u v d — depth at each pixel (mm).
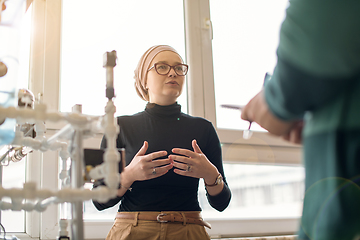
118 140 1349
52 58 1703
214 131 1447
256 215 2084
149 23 2008
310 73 565
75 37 1807
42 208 739
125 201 1265
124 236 1160
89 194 627
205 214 1936
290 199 2197
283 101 606
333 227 543
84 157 692
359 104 548
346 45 538
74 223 659
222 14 2234
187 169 1171
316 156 588
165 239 1149
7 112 622
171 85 1378
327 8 559
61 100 1719
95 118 709
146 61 1453
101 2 1905
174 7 2098
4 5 712
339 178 546
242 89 2193
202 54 2078
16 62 711
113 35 1898
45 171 1570
